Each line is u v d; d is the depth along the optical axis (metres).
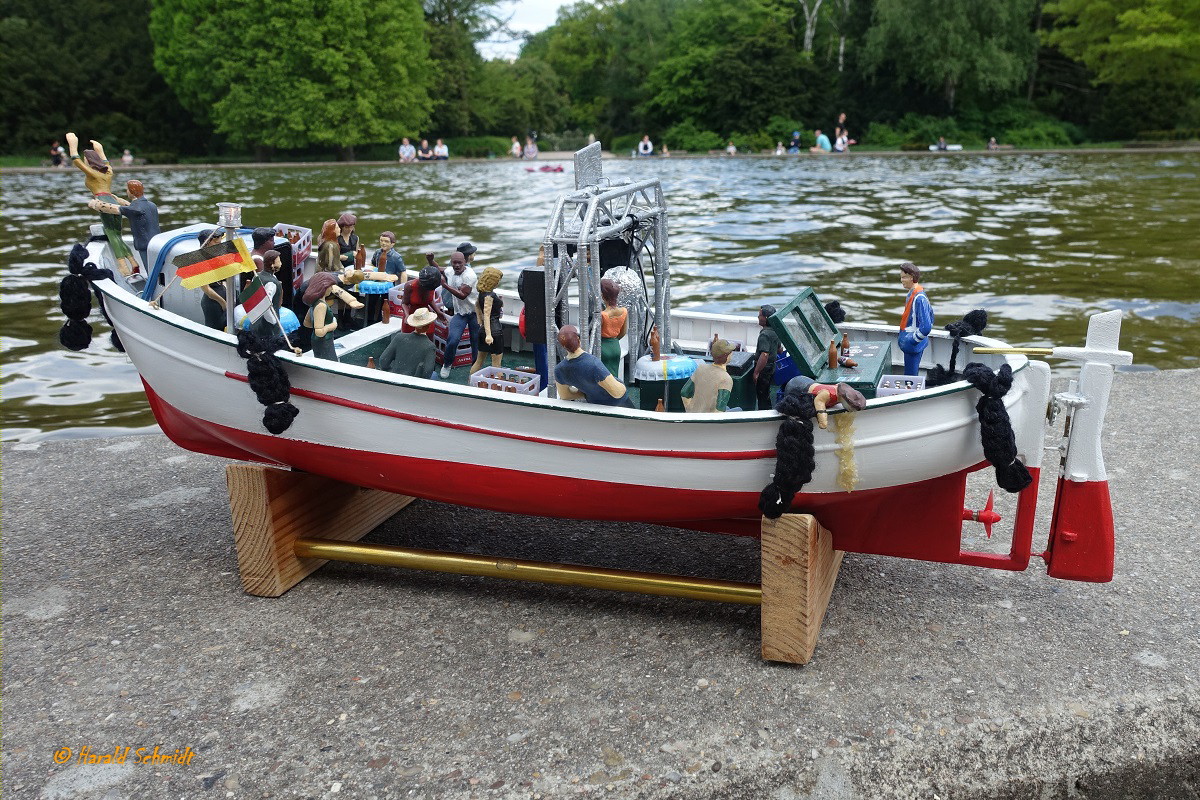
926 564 5.48
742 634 4.72
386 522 6.13
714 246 20.36
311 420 4.91
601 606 5.04
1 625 4.92
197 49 57.75
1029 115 64.50
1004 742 3.86
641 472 4.48
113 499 6.63
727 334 6.39
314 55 57.31
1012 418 4.34
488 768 3.74
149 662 4.55
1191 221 23.38
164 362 5.17
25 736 4.00
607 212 5.11
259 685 4.34
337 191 36.91
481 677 4.37
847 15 67.88
